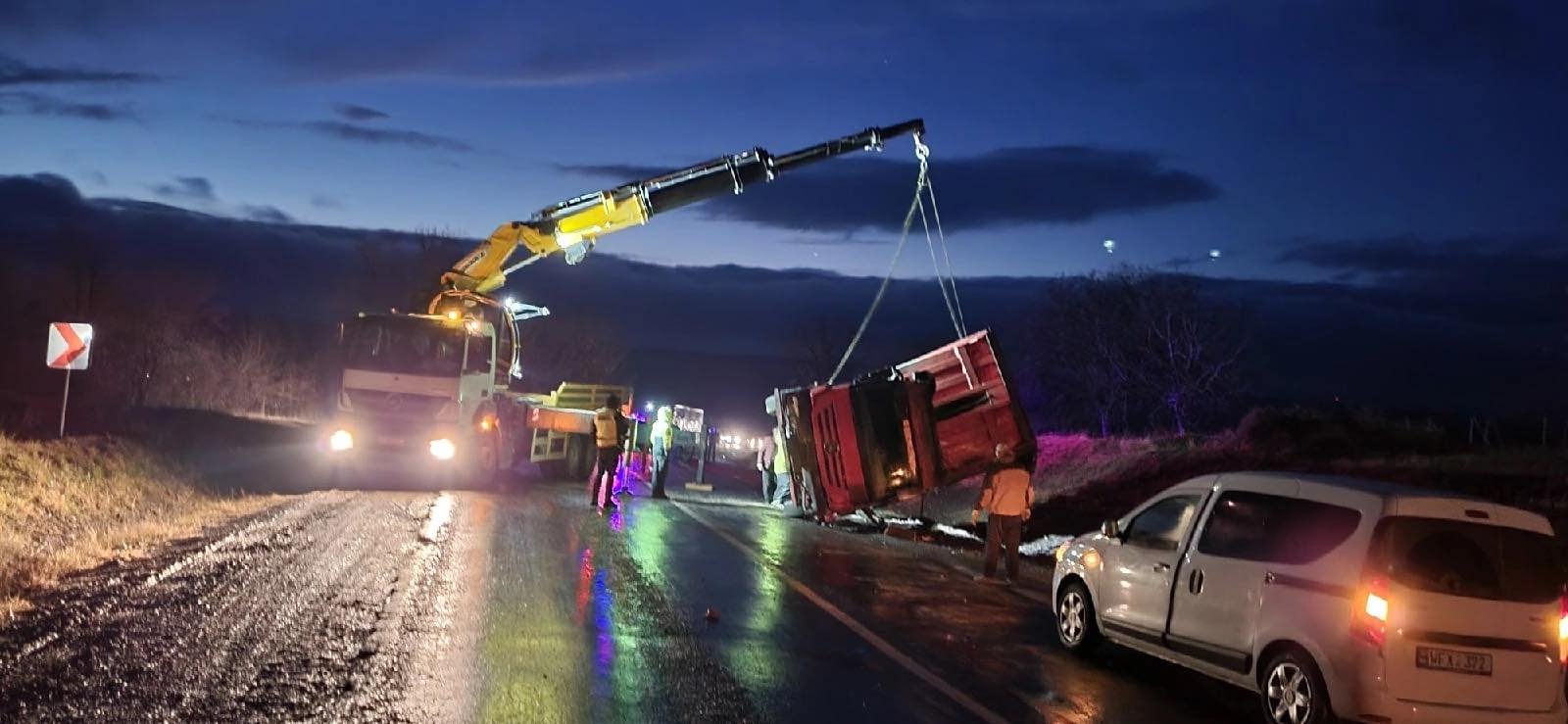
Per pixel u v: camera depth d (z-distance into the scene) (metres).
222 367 42.69
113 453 18.42
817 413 20.97
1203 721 9.16
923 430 20.55
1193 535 10.11
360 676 8.64
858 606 12.95
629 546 16.39
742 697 8.77
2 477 14.95
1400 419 31.25
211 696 7.96
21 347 38.66
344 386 23.05
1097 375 39.53
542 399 27.31
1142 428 39.81
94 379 36.53
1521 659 8.32
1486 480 21.34
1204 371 38.06
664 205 22.98
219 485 20.50
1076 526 25.34
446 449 22.89
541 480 27.03
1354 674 8.32
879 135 22.02
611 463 20.91
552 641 10.11
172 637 9.49
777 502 24.92
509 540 16.06
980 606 13.55
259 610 10.62
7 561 11.48
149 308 41.88
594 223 23.39
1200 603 9.76
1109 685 10.12
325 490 21.28
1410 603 8.29
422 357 23.08
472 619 10.76
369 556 13.90
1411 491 8.86
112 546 13.60
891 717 8.51
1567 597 8.55
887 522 23.41
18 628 9.47
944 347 20.89
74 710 7.48
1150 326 38.59
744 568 15.12
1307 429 29.45
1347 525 8.76
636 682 8.98
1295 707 8.74
